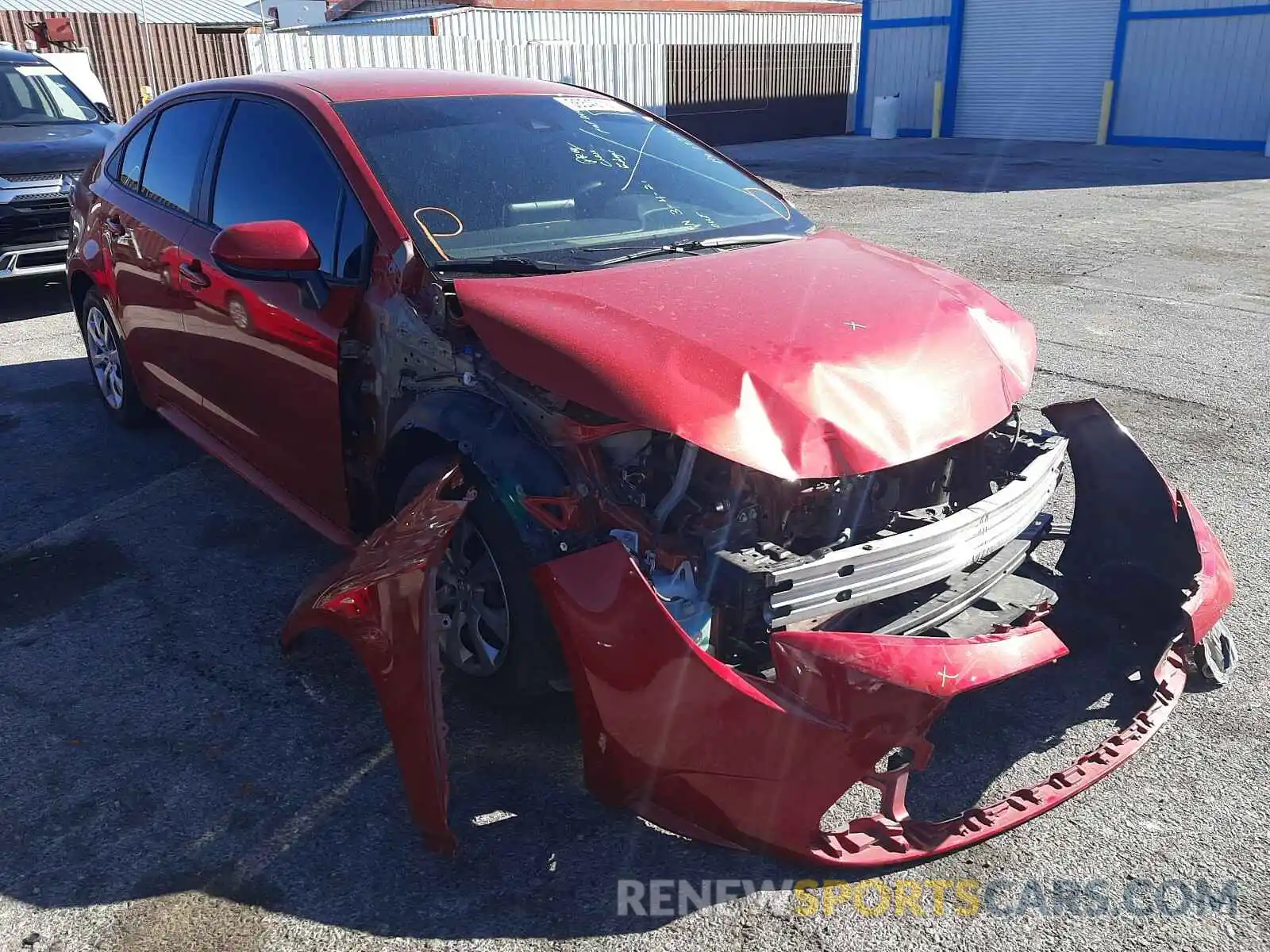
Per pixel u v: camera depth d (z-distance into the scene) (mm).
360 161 3424
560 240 3449
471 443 2770
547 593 2500
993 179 17219
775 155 22250
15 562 4250
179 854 2660
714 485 2580
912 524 2762
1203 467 5121
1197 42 21953
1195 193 15203
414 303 3094
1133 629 3492
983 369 2982
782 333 2809
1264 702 3264
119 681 3416
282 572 4156
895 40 27141
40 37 12648
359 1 32750
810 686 2346
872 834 2543
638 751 2477
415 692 2449
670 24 28734
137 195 4812
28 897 2520
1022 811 2650
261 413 3922
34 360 7176
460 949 2371
